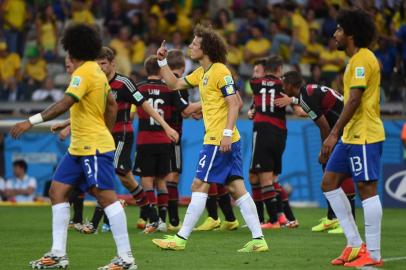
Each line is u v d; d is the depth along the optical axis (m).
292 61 62.75
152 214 36.00
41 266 24.52
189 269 24.67
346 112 24.81
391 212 47.22
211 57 28.08
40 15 66.50
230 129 27.44
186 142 51.72
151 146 36.69
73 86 23.42
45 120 23.44
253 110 39.38
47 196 53.12
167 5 67.56
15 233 36.00
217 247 30.42
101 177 23.86
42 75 63.59
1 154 53.41
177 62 36.53
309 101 32.50
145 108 33.69
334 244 31.66
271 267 25.17
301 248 30.25
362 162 25.05
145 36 65.38
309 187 51.03
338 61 60.47
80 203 37.06
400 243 32.28
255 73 39.50
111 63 33.94
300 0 64.88
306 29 63.59
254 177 39.34
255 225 28.80
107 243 31.72
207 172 28.09
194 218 28.94
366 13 25.22
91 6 69.62
